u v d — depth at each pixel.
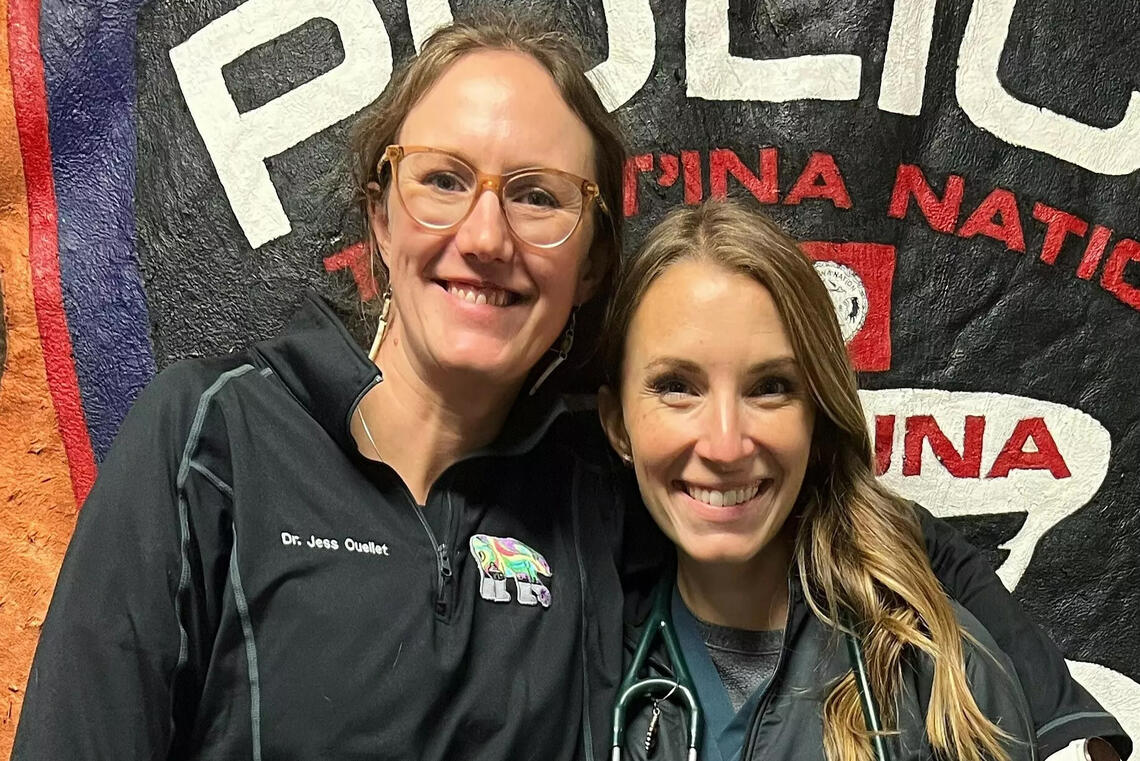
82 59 1.19
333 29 1.21
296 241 1.21
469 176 0.84
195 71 1.20
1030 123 1.24
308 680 0.78
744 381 0.88
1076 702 0.95
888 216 1.23
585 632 0.92
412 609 0.82
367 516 0.84
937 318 1.23
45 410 1.19
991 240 1.23
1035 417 1.24
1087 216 1.24
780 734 0.88
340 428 0.84
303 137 1.21
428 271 0.86
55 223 1.19
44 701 0.71
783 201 1.22
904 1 1.22
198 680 0.79
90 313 1.19
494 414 0.93
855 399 0.94
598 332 1.03
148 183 1.20
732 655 0.94
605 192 0.94
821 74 1.22
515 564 0.90
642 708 0.92
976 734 0.83
